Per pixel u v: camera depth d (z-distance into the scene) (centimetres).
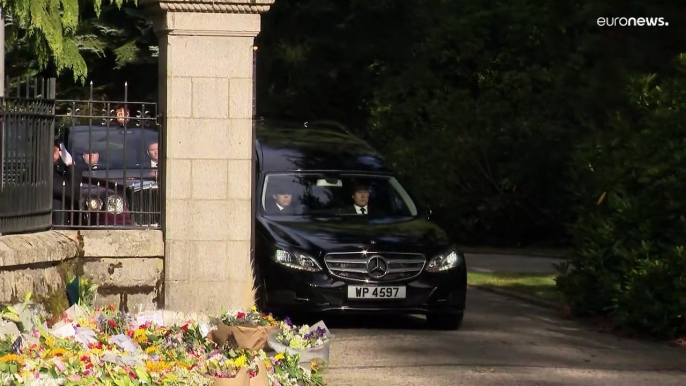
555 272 1859
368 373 984
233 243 1057
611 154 1367
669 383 977
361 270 1183
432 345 1132
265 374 727
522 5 2497
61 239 988
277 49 2923
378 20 2933
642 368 1045
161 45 1071
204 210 1054
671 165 1248
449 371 1001
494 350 1115
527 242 2411
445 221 2425
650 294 1208
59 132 1198
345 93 3006
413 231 1246
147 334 785
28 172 986
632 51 1469
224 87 1058
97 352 695
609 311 1340
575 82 1983
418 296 1195
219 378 696
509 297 1585
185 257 1050
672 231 1252
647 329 1227
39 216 1005
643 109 1367
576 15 1788
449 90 2602
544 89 2397
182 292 1049
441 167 2406
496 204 2342
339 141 1420
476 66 2612
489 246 2428
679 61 1327
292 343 808
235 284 1056
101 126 1114
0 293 865
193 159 1054
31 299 866
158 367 693
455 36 2605
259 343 793
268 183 1310
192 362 728
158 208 1066
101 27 2748
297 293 1171
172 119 1051
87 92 2808
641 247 1254
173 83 1052
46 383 638
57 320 820
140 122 1066
